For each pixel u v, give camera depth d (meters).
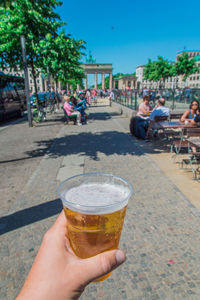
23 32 9.96
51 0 10.52
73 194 0.82
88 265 0.80
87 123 12.45
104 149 6.93
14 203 3.73
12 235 2.93
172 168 5.28
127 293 2.08
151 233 2.91
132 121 8.58
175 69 41.66
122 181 0.86
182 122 7.07
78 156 6.24
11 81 16.38
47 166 5.48
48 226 3.08
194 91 11.83
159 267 2.36
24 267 2.40
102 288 2.15
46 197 3.89
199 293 2.05
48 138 8.75
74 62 12.49
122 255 0.82
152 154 6.42
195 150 5.71
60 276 0.81
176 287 2.12
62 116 16.25
